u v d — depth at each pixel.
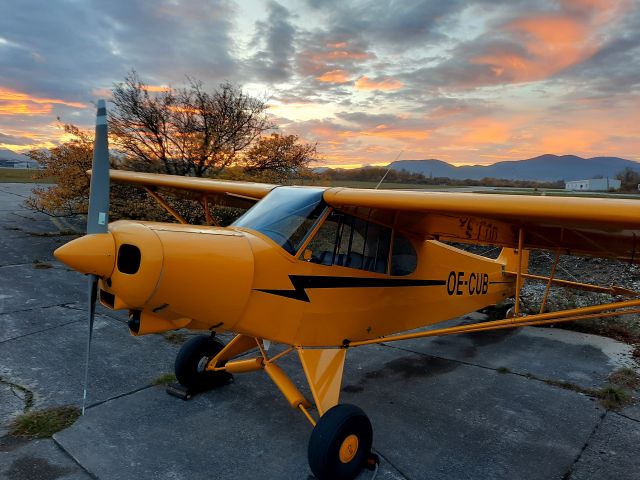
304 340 3.54
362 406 4.12
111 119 10.11
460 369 5.04
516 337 6.14
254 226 3.42
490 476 3.12
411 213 3.71
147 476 2.99
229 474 3.06
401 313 4.45
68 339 5.27
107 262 2.57
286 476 3.06
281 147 11.47
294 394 3.46
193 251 2.81
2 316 5.83
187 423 3.68
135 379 4.41
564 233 3.61
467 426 3.79
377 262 4.06
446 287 5.06
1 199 15.22
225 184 4.77
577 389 4.50
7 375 4.30
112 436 3.43
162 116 10.40
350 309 3.82
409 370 4.99
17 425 3.49
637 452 3.41
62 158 9.94
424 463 3.26
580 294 7.52
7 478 2.88
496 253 10.60
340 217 3.68
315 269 3.50
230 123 10.85
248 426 3.68
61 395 4.00
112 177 5.80
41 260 8.60
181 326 3.21
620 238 3.44
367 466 3.19
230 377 4.46
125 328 5.73
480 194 3.12
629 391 4.43
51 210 10.14
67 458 3.13
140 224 2.82
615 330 6.26
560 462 3.29
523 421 3.88
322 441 2.92
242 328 3.21
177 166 10.92
